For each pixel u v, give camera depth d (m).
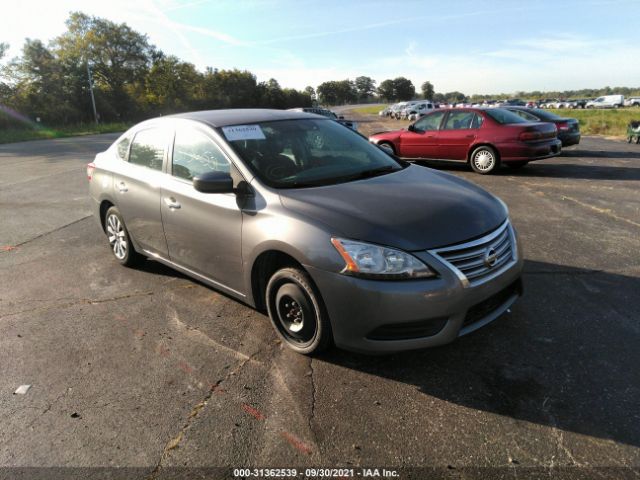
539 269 4.44
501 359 2.99
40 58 49.34
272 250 3.05
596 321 3.42
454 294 2.62
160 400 2.72
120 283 4.50
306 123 4.09
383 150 4.21
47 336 3.52
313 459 2.24
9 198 8.77
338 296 2.70
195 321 3.68
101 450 2.34
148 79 66.62
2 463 2.27
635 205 6.79
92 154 16.94
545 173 9.84
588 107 67.12
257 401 2.68
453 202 3.05
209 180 3.12
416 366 2.96
